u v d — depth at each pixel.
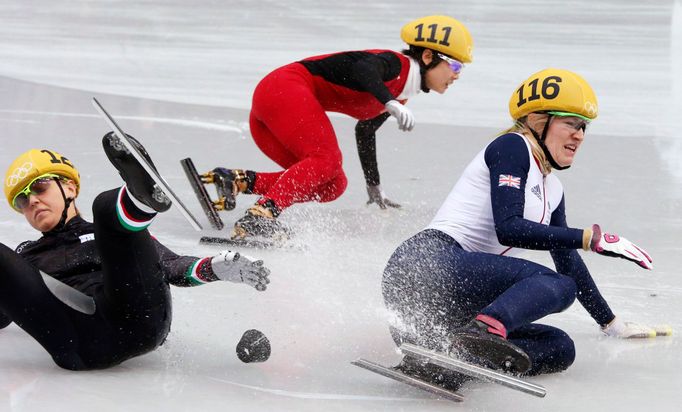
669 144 22.91
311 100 15.24
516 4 45.09
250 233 14.47
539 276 8.68
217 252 13.90
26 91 27.16
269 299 11.52
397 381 8.98
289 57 33.78
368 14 42.41
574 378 9.38
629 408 8.62
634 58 33.91
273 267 13.05
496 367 8.73
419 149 22.05
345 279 12.55
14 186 9.18
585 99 9.12
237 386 8.75
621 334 10.68
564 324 11.23
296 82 15.38
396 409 8.33
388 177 19.45
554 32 38.56
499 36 37.56
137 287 8.38
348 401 8.48
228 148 21.48
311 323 10.67
